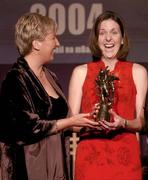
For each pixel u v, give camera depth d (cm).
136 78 426
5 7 649
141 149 596
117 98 421
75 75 432
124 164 420
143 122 417
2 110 372
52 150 381
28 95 373
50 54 385
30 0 650
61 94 398
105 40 423
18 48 385
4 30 652
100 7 648
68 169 397
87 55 653
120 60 434
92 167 421
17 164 373
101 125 398
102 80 404
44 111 377
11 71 380
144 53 646
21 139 373
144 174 565
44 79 395
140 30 645
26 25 377
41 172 377
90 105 424
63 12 650
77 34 651
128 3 645
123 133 423
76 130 425
